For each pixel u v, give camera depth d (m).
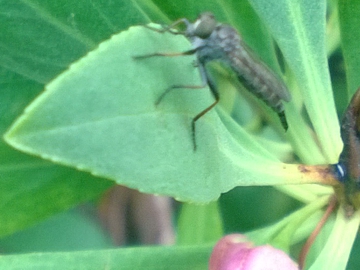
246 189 0.05
